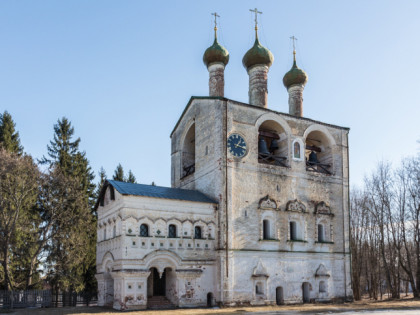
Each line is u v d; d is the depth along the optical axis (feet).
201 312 105.40
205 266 120.37
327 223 143.84
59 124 197.77
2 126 192.03
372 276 193.57
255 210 129.18
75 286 158.61
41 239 159.94
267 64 155.63
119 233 114.01
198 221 122.11
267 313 104.99
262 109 138.41
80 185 185.78
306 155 164.35
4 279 147.23
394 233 175.94
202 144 137.39
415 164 177.88
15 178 146.82
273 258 129.08
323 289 137.80
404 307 124.88
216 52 151.64
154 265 113.50
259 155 140.36
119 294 110.83
